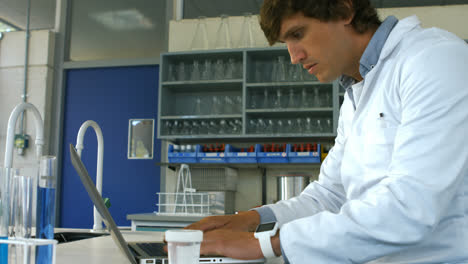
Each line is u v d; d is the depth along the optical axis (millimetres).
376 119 950
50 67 4527
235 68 3971
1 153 4398
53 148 4457
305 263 791
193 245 571
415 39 897
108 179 4359
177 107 4219
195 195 3486
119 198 4309
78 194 4410
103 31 4746
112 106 4473
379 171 936
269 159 3607
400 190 746
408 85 821
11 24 4816
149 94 4418
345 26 961
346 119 1186
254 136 3658
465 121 742
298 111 3619
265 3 951
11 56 4535
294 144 3816
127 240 1481
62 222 4391
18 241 719
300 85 3652
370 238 756
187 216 3215
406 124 791
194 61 3922
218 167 3682
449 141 736
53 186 882
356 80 1115
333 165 1308
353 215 783
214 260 869
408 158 759
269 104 3918
